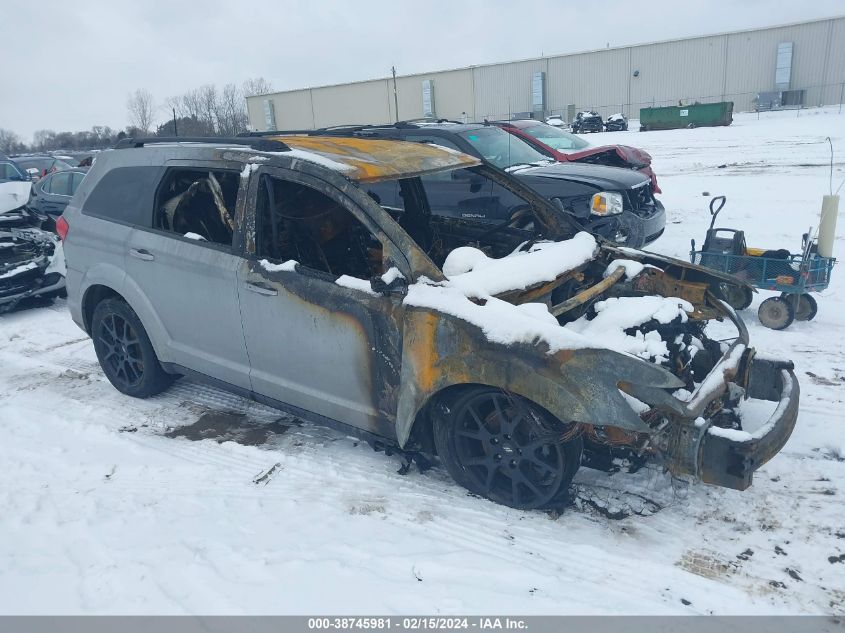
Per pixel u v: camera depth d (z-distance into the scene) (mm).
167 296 4438
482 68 53375
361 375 3621
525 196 4555
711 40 47062
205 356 4387
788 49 44844
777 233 8953
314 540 3260
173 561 3123
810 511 3338
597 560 3047
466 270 3666
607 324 3527
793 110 41188
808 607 2725
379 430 3689
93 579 3016
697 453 2980
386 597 2848
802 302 5922
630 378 2918
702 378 3850
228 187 4363
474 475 3570
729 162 16828
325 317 3656
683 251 8320
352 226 4469
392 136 7457
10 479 3941
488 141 7879
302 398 3943
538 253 3910
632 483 3641
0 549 3260
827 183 12359
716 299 4094
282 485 3783
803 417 4270
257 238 3939
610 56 50062
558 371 3004
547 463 3314
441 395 3498
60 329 6926
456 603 2797
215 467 4000
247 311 3994
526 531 3285
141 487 3811
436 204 6977
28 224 8055
